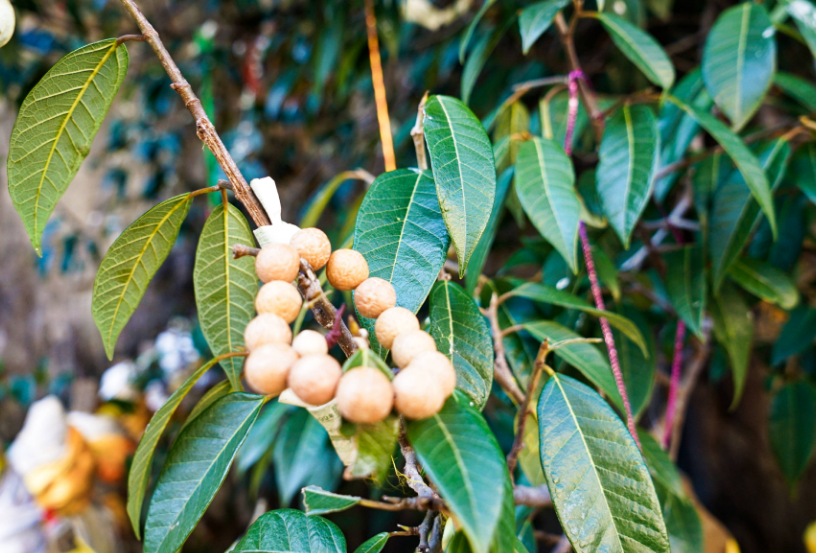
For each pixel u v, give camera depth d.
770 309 0.89
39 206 0.30
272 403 0.65
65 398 1.52
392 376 0.20
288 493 0.56
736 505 1.35
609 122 0.43
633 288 0.59
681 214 0.61
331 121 1.24
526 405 0.31
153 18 1.21
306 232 0.24
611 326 0.51
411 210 0.29
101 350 2.10
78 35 1.06
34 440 1.14
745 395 1.27
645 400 0.48
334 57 0.88
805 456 0.67
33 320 2.12
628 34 0.45
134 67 1.28
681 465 1.50
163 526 0.26
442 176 0.27
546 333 0.38
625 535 0.26
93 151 1.94
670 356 0.62
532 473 0.39
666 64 0.44
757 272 0.52
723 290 0.54
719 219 0.48
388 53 1.02
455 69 1.06
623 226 0.39
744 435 1.30
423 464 0.20
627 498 0.26
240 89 1.25
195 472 0.27
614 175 0.41
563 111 0.58
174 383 1.32
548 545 1.05
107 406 1.39
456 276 0.46
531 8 0.45
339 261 0.24
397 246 0.28
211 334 0.31
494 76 0.92
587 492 0.27
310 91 1.17
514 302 0.49
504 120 0.52
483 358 0.30
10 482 1.14
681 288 0.49
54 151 0.29
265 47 1.18
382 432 0.20
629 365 0.50
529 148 0.39
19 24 0.89
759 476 1.29
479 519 0.18
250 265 0.31
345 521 1.25
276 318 0.21
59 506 1.12
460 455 0.20
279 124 1.35
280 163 1.37
